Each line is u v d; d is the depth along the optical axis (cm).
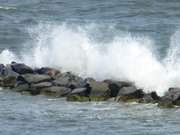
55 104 6106
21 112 5788
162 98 6053
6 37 10225
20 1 17375
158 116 5609
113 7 15075
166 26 11375
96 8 14925
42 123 5378
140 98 6194
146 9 14775
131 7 15138
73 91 6325
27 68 7069
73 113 5731
